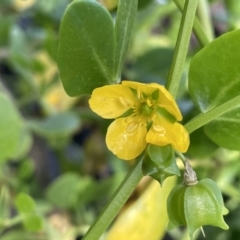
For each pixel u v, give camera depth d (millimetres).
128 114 52
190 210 50
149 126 52
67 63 51
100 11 49
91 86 53
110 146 52
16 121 77
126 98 51
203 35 62
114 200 50
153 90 51
